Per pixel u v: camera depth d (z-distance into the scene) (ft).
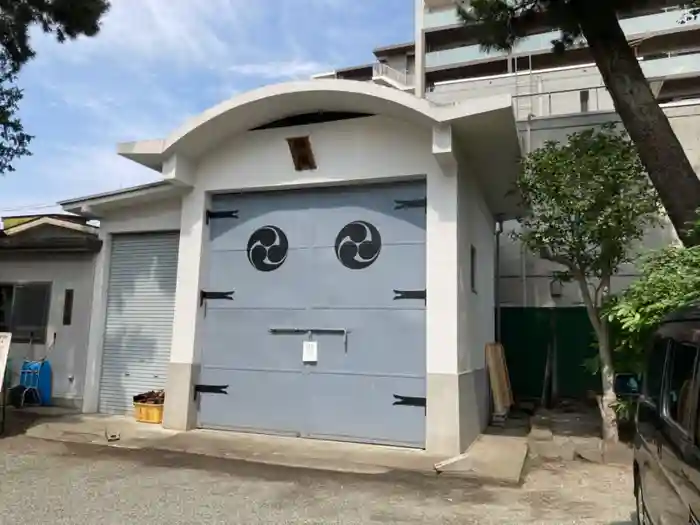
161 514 16.25
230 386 27.66
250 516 16.28
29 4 30.53
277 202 28.30
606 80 22.71
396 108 24.80
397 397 24.85
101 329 32.45
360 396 25.46
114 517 15.92
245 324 27.86
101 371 32.24
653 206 25.48
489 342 34.83
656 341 13.74
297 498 18.11
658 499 11.93
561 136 42.42
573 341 39.83
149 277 32.07
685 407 10.53
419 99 24.08
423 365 24.63
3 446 24.64
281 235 27.94
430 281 24.59
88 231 35.14
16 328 34.88
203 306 28.66
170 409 27.73
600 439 25.98
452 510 17.31
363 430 25.20
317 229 27.35
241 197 28.99
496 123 23.85
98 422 29.14
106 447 24.75
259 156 28.32
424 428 24.26
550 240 26.16
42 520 15.56
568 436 26.61
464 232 26.43
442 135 24.02
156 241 32.22
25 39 31.45
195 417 27.89
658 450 12.00
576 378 39.29
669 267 17.04
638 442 14.33
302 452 23.63
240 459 22.90
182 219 29.35
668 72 85.25
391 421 24.81
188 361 27.81
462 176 26.37
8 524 15.21
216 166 29.07
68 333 33.55
